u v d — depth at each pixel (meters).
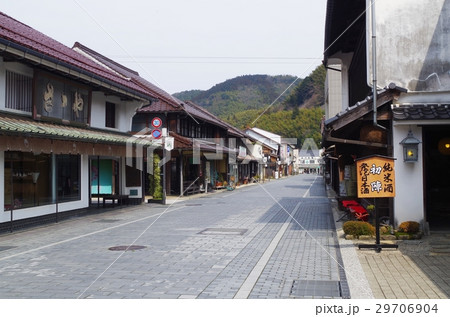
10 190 12.16
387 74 11.01
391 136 10.35
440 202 13.48
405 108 9.89
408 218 10.07
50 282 6.59
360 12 13.45
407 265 7.54
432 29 10.97
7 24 13.81
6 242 10.32
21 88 12.70
